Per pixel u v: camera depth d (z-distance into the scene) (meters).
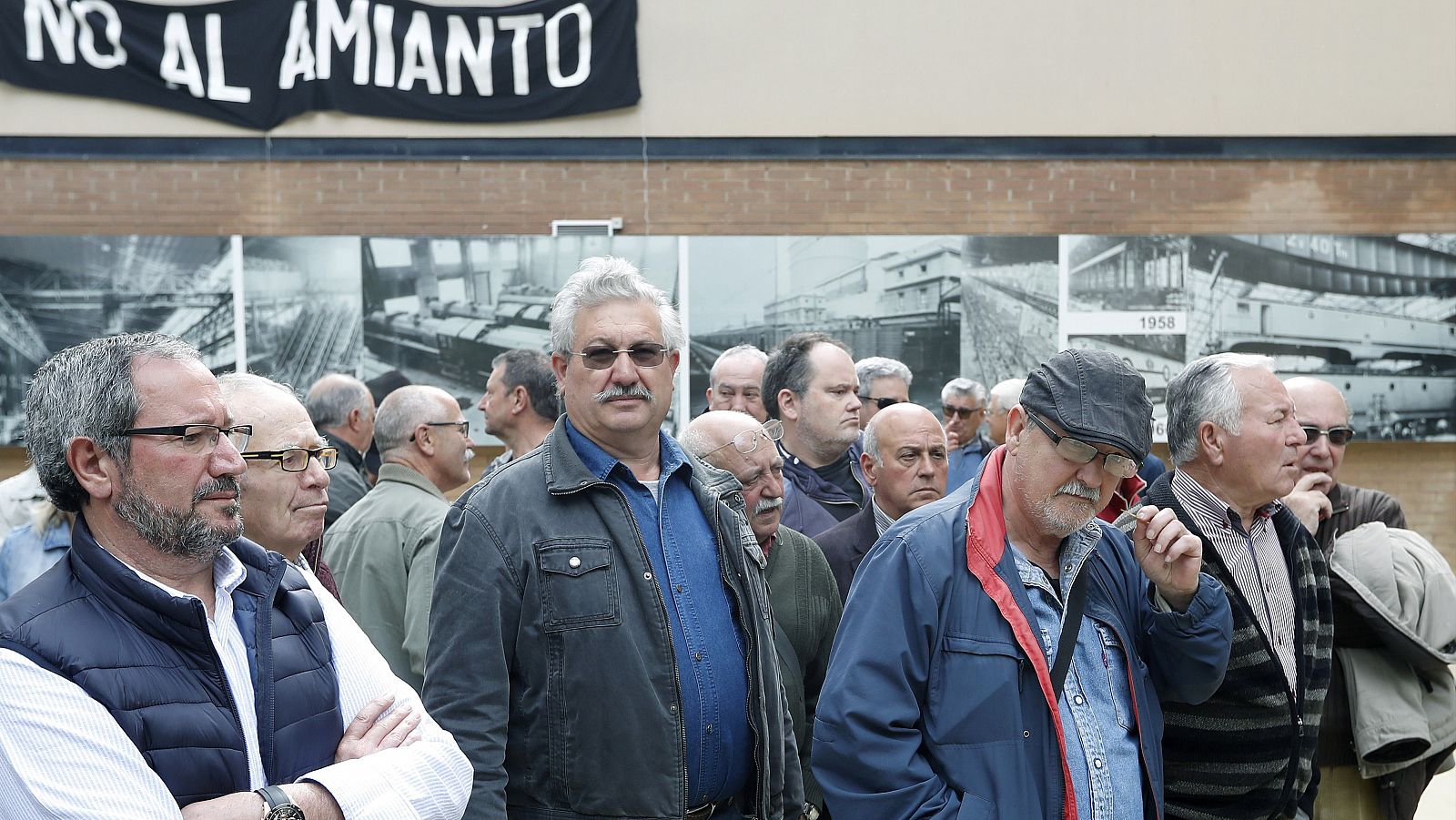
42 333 9.16
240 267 9.19
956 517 2.51
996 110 9.58
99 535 1.91
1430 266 9.52
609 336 2.60
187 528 1.87
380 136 9.36
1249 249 9.49
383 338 9.25
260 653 1.97
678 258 9.35
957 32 9.57
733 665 2.55
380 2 9.26
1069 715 2.41
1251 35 9.63
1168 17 9.62
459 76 9.30
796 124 9.52
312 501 2.95
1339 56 9.65
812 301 9.38
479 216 9.41
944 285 9.41
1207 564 3.02
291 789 1.88
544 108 9.34
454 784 2.07
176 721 1.83
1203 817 2.99
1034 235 9.42
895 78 9.55
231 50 9.25
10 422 9.13
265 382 3.04
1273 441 3.08
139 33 9.21
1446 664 3.56
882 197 9.55
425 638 3.58
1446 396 9.51
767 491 3.42
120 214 9.29
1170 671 2.60
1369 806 3.67
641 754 2.40
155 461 1.86
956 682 2.39
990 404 7.28
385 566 3.88
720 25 9.48
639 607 2.48
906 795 2.31
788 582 3.41
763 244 9.36
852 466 4.93
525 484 2.55
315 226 9.36
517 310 9.30
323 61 9.27
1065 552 2.52
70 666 1.78
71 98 9.25
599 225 9.39
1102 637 2.52
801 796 2.80
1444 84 9.68
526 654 2.44
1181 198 9.62
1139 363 9.45
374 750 2.04
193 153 9.30
